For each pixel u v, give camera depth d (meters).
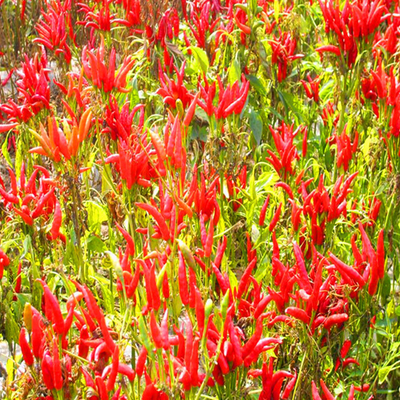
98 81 3.43
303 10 5.91
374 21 3.92
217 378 2.05
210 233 2.48
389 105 3.34
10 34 6.31
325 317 2.34
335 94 4.39
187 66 5.09
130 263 2.51
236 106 3.38
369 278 2.53
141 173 2.97
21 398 2.02
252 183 3.59
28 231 3.06
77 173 2.87
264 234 3.22
